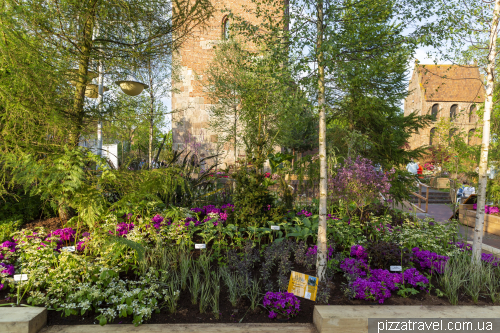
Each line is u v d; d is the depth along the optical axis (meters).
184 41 6.10
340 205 6.61
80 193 4.55
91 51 5.63
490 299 3.60
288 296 3.21
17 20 4.20
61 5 4.63
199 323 3.01
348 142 8.38
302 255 4.38
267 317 3.17
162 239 4.75
